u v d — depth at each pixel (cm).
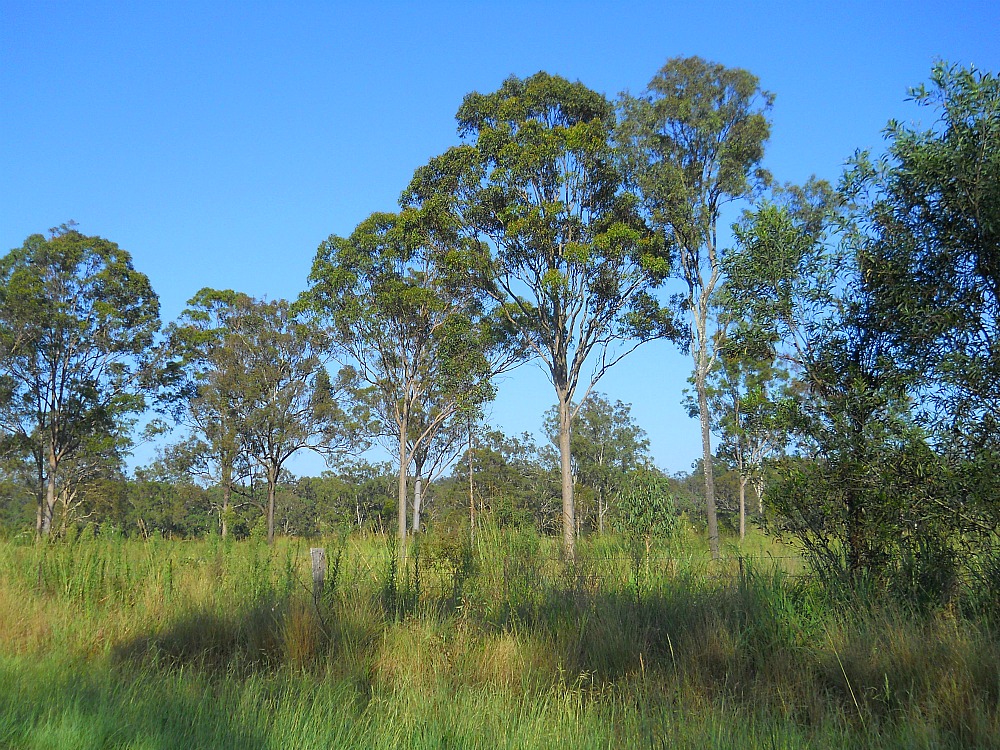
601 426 3772
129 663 980
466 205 2867
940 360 948
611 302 2895
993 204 921
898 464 947
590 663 904
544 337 2972
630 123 2880
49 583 1322
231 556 1455
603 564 1209
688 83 2892
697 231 2839
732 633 930
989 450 899
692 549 1311
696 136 2889
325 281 3597
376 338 3612
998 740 624
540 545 1259
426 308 3597
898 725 695
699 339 2895
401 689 845
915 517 942
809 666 836
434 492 3812
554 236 2800
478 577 1161
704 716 728
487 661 923
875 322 1048
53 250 4219
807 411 1065
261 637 1041
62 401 4256
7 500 4891
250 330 4641
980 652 756
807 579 1032
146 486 4797
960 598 905
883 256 1018
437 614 1070
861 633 850
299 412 4581
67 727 709
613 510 1401
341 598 1109
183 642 1067
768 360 1133
